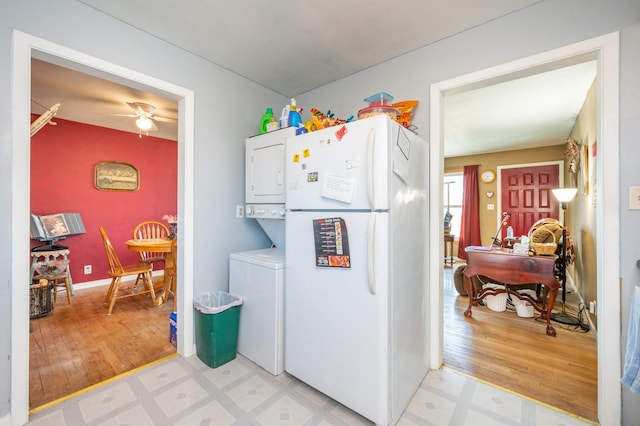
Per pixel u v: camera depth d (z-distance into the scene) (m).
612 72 1.42
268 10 1.68
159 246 3.18
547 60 1.59
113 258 3.13
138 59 1.85
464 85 1.89
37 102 3.07
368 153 1.42
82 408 1.58
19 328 1.44
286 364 1.86
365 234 1.46
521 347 2.35
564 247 3.16
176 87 2.04
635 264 1.39
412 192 1.72
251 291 2.07
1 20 1.39
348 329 1.53
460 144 5.19
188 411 1.57
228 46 2.05
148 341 2.38
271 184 2.22
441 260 2.04
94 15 1.67
